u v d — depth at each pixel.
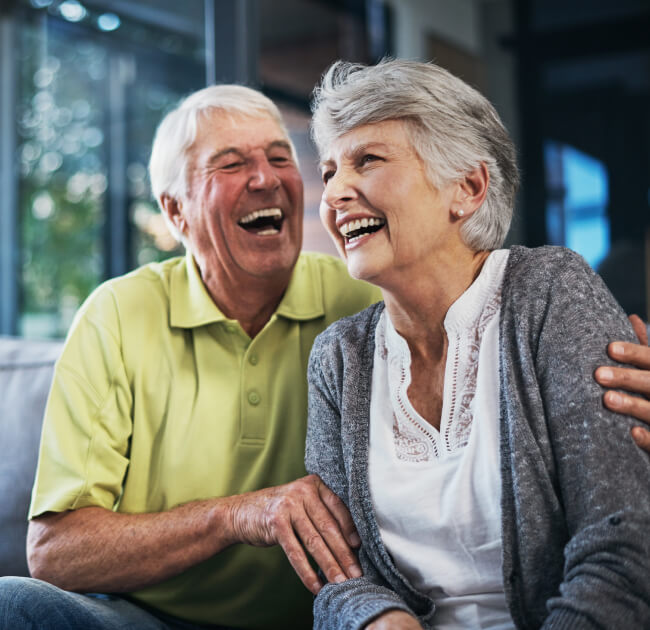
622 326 1.00
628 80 3.27
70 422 1.37
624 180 3.25
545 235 3.31
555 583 0.97
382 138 1.05
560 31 3.35
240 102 1.47
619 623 0.85
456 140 1.04
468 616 1.02
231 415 1.39
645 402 0.94
